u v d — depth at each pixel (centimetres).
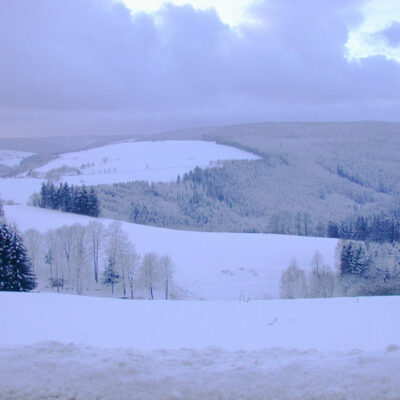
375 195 18600
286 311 1672
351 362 696
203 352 830
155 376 654
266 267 5972
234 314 1652
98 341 1194
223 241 7531
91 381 633
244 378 647
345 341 1133
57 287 4988
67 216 8862
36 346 827
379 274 4700
